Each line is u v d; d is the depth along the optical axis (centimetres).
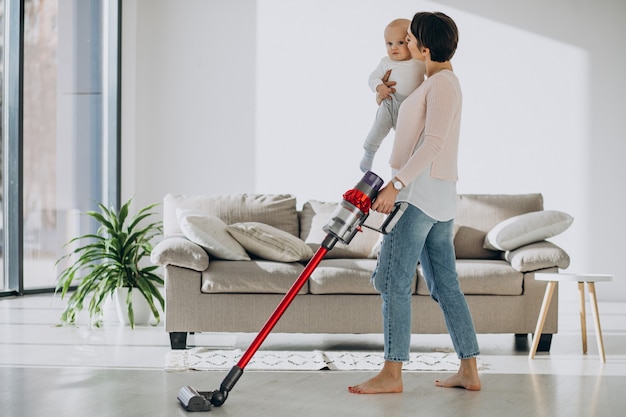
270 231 430
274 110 719
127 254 512
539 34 700
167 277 413
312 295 415
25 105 635
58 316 531
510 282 417
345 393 304
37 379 328
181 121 722
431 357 386
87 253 515
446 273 308
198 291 413
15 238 623
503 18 701
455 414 272
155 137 723
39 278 651
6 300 600
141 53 721
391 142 705
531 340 457
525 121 701
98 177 702
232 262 420
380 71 319
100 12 703
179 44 722
